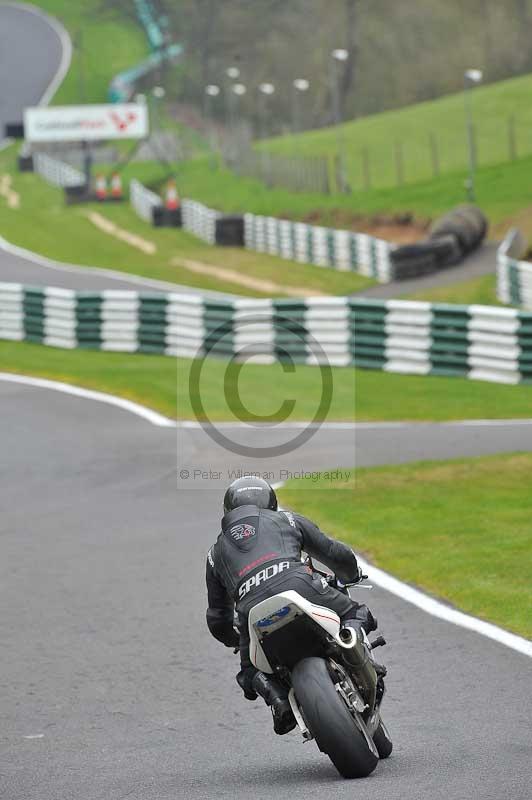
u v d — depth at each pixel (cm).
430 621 3120
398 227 19950
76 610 3375
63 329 9575
